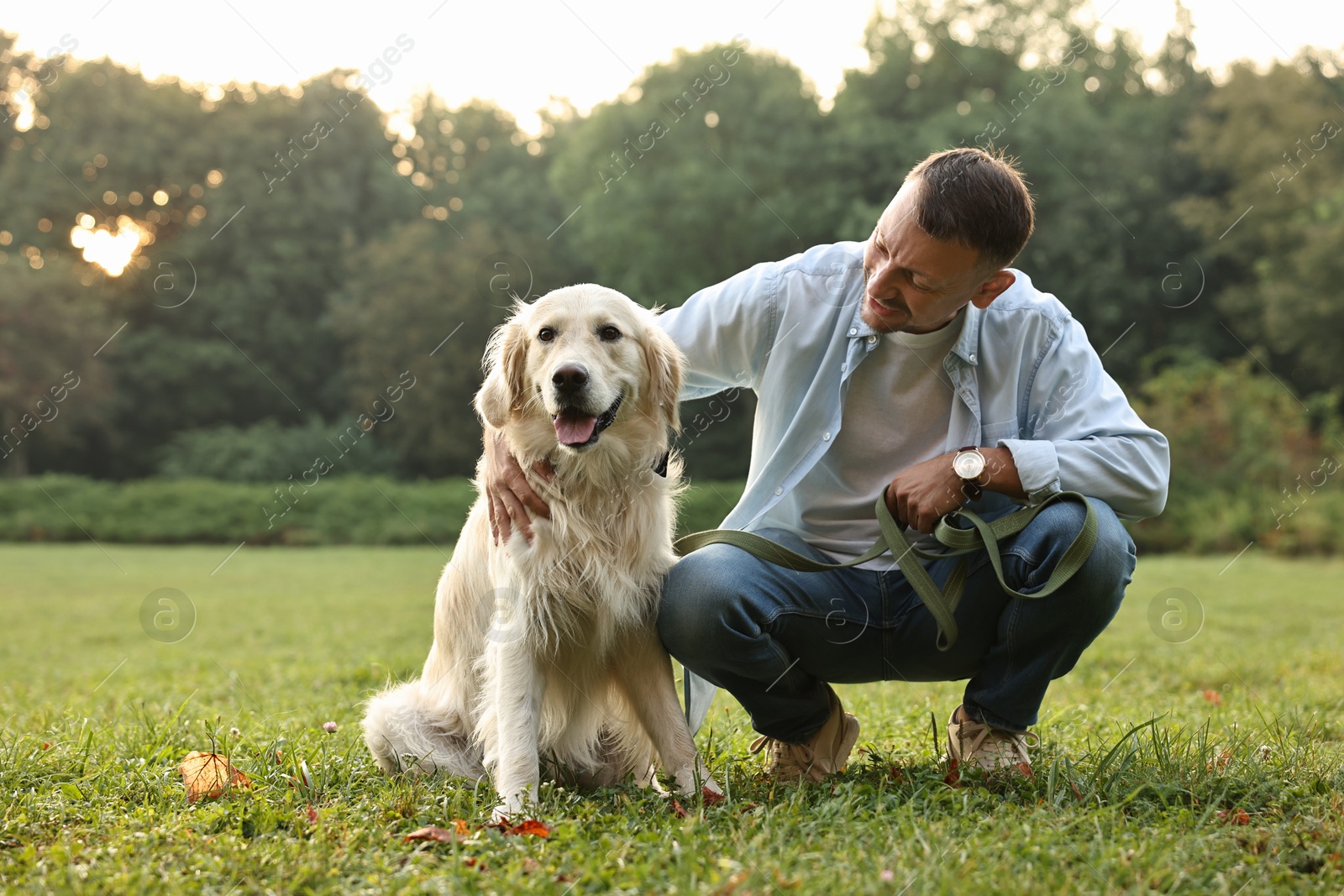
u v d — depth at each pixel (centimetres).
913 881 195
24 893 205
